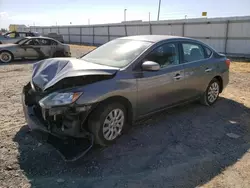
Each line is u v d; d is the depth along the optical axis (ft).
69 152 10.42
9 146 11.59
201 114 16.75
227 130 14.33
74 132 10.67
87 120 11.16
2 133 12.92
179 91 15.17
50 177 9.52
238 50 55.47
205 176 9.82
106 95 11.08
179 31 67.46
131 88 12.15
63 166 10.25
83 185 9.14
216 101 19.43
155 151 11.62
